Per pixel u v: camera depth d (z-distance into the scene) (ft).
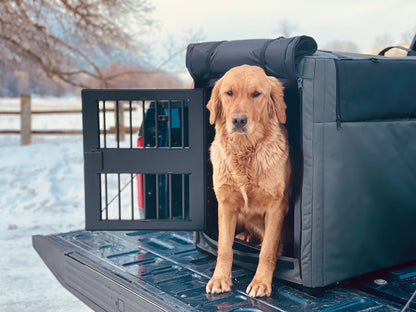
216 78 9.32
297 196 8.43
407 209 8.85
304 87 7.72
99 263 9.81
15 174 24.99
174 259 10.02
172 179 12.03
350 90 7.89
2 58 37.78
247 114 7.98
